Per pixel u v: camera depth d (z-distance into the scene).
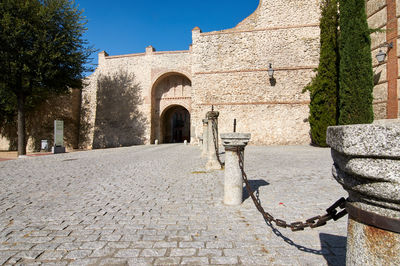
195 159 9.52
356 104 11.54
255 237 2.43
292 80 18.06
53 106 24.09
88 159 10.41
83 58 17.50
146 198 3.93
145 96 24.62
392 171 0.92
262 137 18.30
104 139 25.53
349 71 11.77
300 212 3.13
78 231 2.62
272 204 3.47
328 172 5.95
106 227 2.73
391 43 12.28
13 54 14.30
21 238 2.46
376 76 13.35
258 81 18.69
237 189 3.51
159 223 2.83
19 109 16.14
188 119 41.94
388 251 0.98
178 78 25.06
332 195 3.91
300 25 18.09
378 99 13.20
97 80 26.38
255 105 18.62
